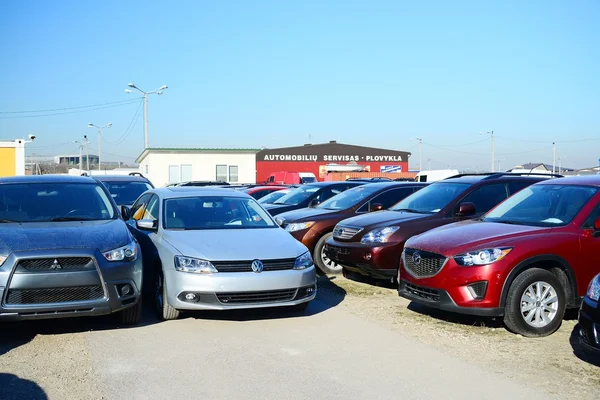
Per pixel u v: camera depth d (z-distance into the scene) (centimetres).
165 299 706
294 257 718
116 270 639
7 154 3225
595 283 539
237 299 683
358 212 1121
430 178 4106
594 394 482
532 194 793
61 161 10475
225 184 2405
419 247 717
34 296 604
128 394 479
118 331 671
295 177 4459
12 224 703
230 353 589
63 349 600
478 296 647
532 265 663
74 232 664
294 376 523
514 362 563
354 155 7569
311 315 752
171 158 4125
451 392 487
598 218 653
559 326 661
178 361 562
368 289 931
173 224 805
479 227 727
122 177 1422
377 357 578
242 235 763
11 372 530
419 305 812
